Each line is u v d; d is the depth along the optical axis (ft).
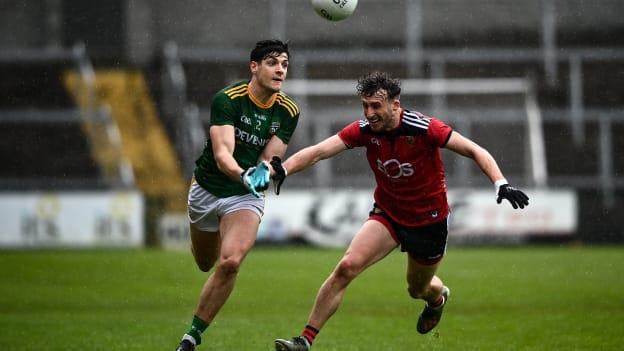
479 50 337.11
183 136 283.59
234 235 93.04
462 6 346.95
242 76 318.24
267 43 92.68
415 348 107.04
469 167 276.41
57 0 341.00
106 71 317.83
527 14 345.31
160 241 246.27
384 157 90.89
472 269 193.88
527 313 135.95
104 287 166.40
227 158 90.02
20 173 288.51
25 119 290.15
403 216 92.94
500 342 110.83
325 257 219.00
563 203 255.09
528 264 203.31
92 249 241.76
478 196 253.03
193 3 344.90
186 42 339.36
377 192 94.73
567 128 296.10
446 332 119.14
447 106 308.19
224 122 92.07
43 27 339.77
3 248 242.99
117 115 299.99
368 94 87.45
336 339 113.80
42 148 291.17
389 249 92.73
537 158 278.87
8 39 337.93
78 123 292.61
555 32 338.75
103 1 339.57
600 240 265.54
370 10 346.33
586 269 193.88
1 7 341.00
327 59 313.12
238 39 341.41
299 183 265.75
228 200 95.35
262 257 219.00
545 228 254.06
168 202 249.96
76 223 245.04
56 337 114.93
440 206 93.25
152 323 127.03
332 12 102.68
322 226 248.52
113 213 246.06
